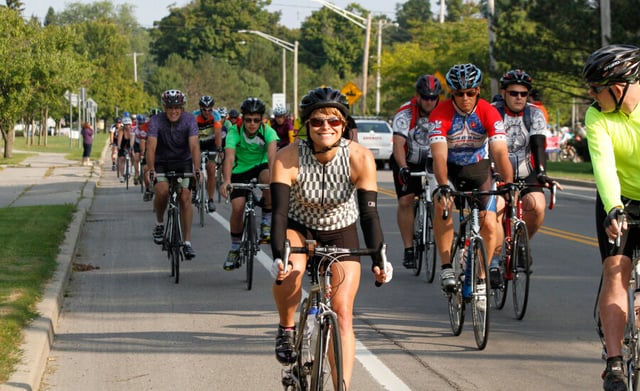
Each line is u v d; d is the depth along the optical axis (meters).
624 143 9.25
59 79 76.69
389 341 13.78
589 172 55.22
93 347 13.45
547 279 19.03
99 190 44.56
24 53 72.69
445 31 89.75
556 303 16.59
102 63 163.88
